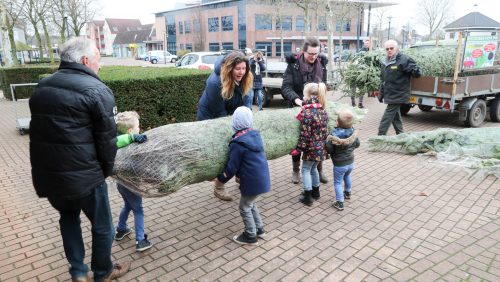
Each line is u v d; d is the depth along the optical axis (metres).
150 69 10.45
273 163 6.22
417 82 8.51
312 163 4.47
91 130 2.55
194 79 8.83
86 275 2.89
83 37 2.69
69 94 2.45
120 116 3.45
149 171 3.23
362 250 3.55
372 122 9.36
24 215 4.38
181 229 3.99
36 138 2.52
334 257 3.44
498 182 5.18
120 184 3.42
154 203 4.64
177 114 8.73
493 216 4.18
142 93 7.96
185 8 68.69
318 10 30.06
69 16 34.66
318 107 4.35
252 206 3.70
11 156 6.80
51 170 2.50
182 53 50.12
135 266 3.33
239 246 3.65
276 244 3.68
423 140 6.43
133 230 3.96
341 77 11.07
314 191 4.67
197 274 3.21
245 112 3.44
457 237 3.75
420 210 4.36
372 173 5.63
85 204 2.71
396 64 6.65
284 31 57.53
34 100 2.51
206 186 5.20
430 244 3.62
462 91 8.10
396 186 5.11
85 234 3.89
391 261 3.36
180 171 3.34
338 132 4.32
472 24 39.31
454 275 3.14
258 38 57.06
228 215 4.32
